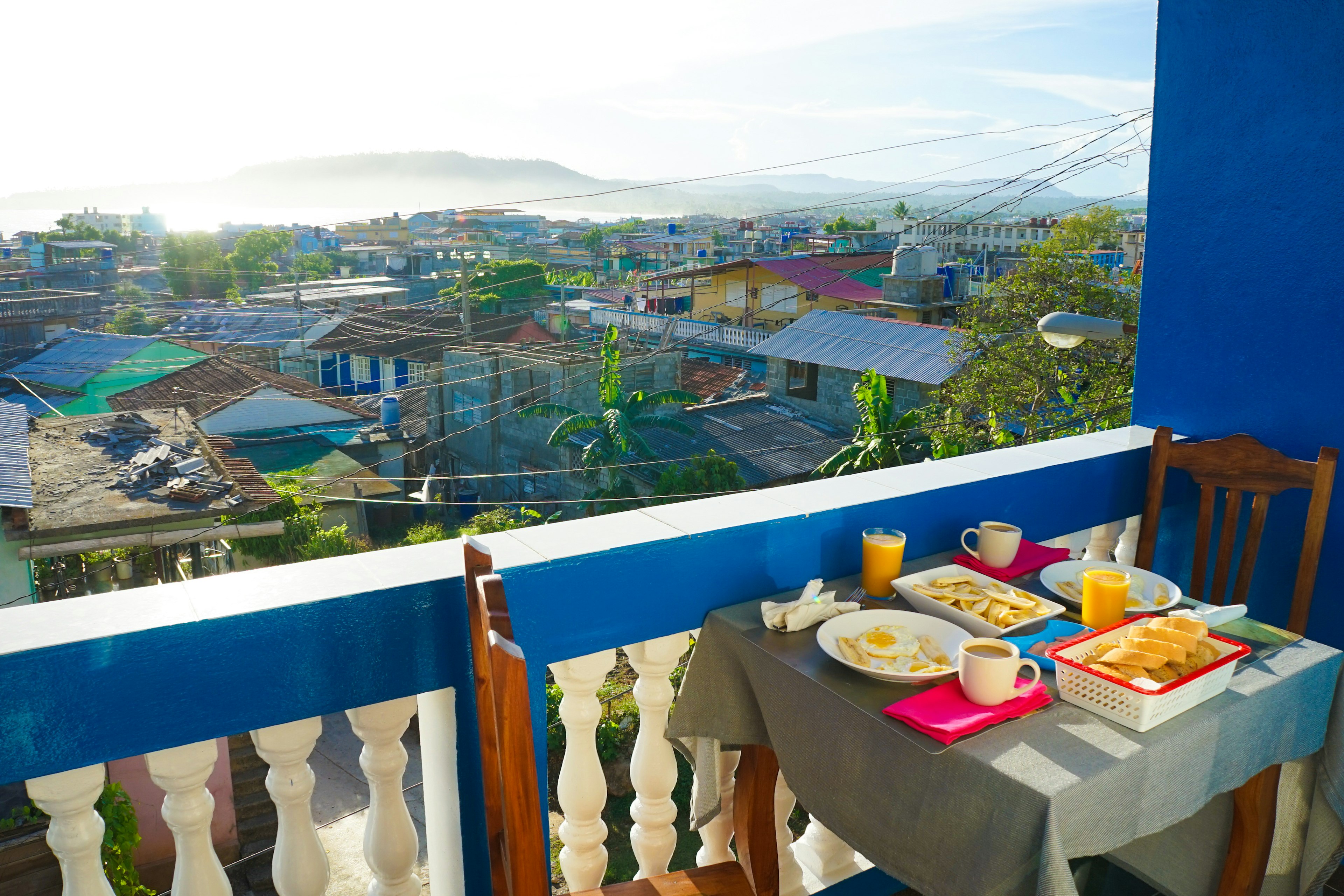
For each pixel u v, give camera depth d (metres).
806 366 25.05
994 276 27.75
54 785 1.18
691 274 39.97
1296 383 2.39
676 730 1.68
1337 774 1.63
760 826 1.74
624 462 21.16
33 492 11.45
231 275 69.19
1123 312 18.02
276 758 1.35
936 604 1.62
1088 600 1.62
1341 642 2.39
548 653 1.56
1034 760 1.17
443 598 1.42
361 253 87.75
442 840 1.62
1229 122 2.44
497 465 26.91
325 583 1.39
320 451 24.42
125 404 25.88
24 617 1.22
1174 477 2.60
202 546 13.02
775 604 1.65
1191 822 1.89
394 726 1.44
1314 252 2.30
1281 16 2.28
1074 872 2.17
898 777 1.25
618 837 6.98
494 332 41.41
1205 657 1.37
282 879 1.39
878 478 2.15
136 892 4.61
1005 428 18.92
